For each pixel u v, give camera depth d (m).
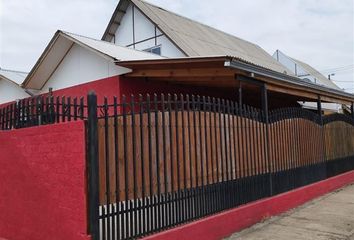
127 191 5.41
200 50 19.55
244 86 11.09
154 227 5.70
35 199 5.82
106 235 5.14
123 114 5.51
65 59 12.75
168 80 11.16
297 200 9.50
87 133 5.06
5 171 6.56
